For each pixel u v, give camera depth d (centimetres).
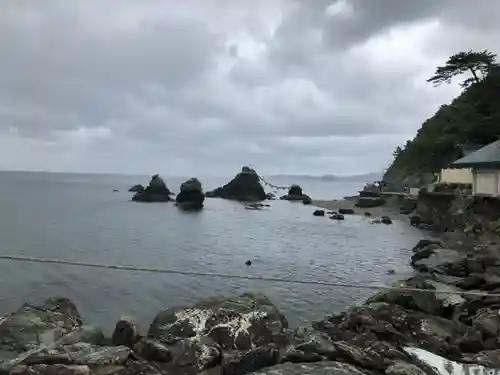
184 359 1229
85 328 1482
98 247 4131
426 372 1021
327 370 1023
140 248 4131
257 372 1026
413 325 1371
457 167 5169
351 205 9181
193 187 9194
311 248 4241
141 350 1273
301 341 1295
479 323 1393
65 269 3050
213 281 2762
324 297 2386
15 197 11269
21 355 1204
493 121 6481
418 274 2775
